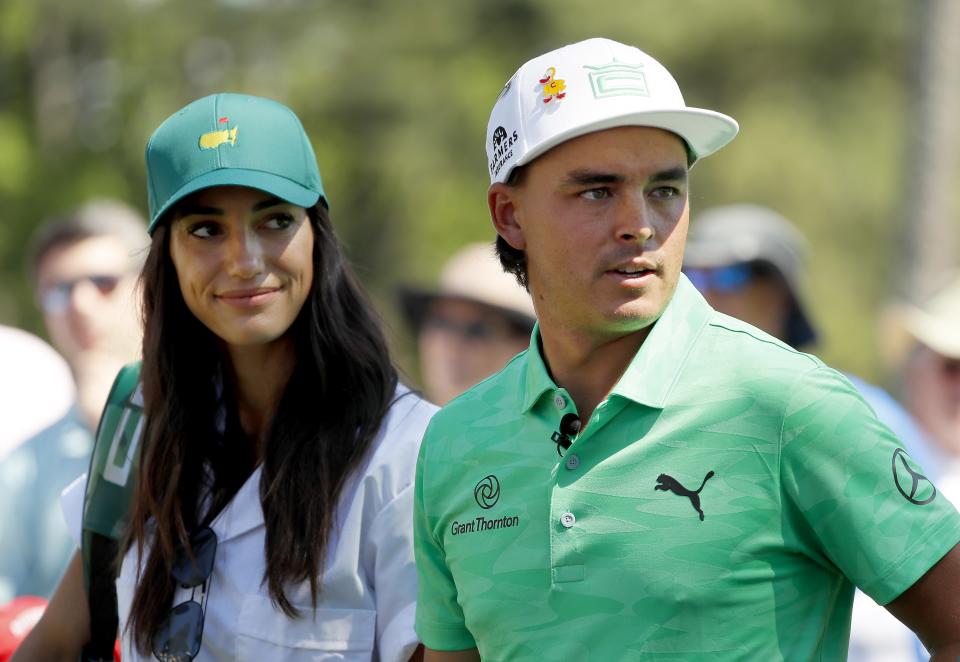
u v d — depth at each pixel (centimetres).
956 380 1748
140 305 1241
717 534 912
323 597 1129
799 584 926
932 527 911
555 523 948
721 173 6575
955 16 4981
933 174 5022
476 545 991
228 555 1160
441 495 1030
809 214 6600
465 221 7006
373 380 1177
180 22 7556
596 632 925
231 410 1216
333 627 1127
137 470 1236
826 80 6981
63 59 7762
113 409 1263
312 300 1182
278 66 7588
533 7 7131
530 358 1014
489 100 6988
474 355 1964
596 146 945
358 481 1147
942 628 911
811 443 912
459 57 7200
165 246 1206
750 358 941
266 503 1147
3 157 7412
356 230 7362
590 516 941
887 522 905
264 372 1201
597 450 954
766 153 6581
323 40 7519
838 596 955
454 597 1053
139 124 7556
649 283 948
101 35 7800
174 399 1203
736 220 1780
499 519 982
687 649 908
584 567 936
